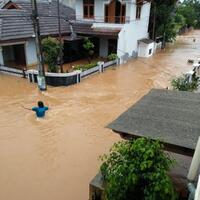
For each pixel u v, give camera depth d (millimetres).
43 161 10266
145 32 33594
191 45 42062
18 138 12016
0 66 22266
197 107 8273
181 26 54750
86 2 28562
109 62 25234
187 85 15680
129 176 5352
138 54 31844
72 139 11984
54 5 30391
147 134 6844
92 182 7199
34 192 8586
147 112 8109
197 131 6887
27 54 24031
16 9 24578
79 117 14320
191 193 5719
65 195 8453
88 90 18781
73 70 21234
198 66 20438
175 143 6352
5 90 18375
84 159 10414
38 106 14336
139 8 29844
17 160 10320
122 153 5980
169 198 5230
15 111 14961
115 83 20656
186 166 8117
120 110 15375
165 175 5336
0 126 13148
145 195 5336
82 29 27625
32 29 23516
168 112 8039
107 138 12094
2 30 21094
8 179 9203
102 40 29125
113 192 5598
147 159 5477
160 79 22062
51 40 19656
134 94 18203
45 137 12125
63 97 17250
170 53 34688
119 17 27469
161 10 34594
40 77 17969
